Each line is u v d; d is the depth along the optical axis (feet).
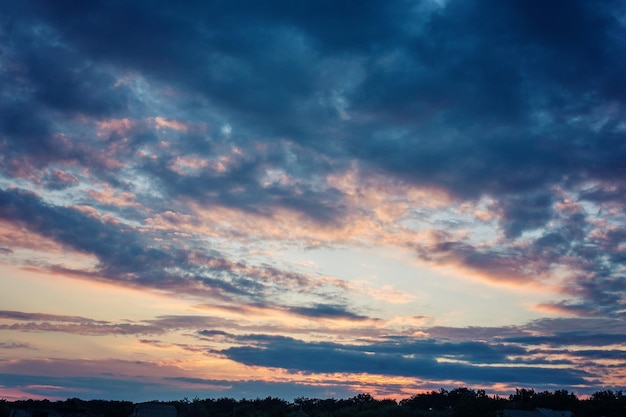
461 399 286.46
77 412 241.76
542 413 297.53
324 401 396.98
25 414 226.79
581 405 334.03
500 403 278.46
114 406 304.09
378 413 312.09
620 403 323.16
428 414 303.07
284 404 386.73
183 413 334.85
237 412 359.46
